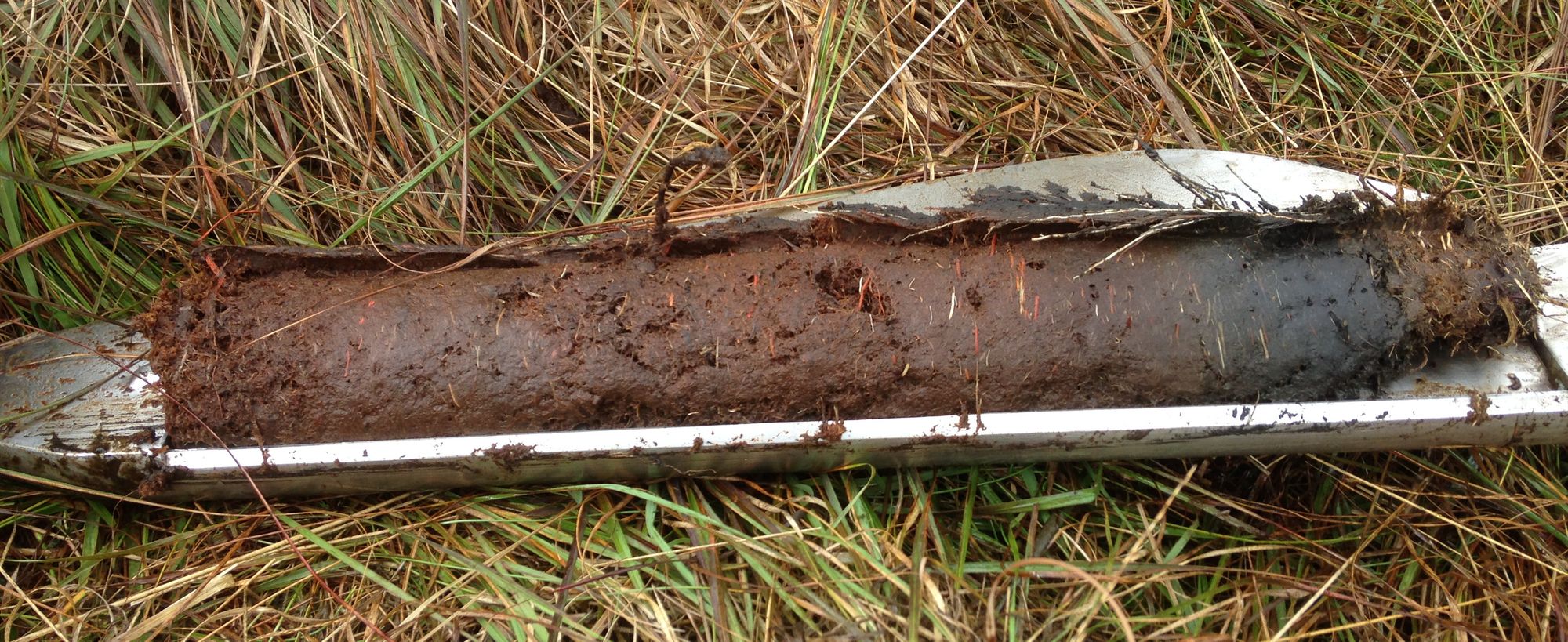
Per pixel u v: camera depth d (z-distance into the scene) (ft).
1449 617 1.43
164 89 1.82
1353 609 1.43
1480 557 1.50
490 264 1.44
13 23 1.72
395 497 1.47
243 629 1.39
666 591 1.39
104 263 1.72
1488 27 2.08
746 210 1.68
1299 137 2.04
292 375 1.38
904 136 2.00
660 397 1.38
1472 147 1.98
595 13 1.96
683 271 1.42
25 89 1.73
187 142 1.77
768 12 2.06
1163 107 2.04
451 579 1.41
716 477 1.44
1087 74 2.09
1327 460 1.54
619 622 1.40
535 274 1.42
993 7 2.10
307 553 1.43
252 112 1.81
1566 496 1.51
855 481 1.47
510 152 1.92
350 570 1.44
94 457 1.38
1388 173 1.99
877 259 1.42
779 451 1.37
